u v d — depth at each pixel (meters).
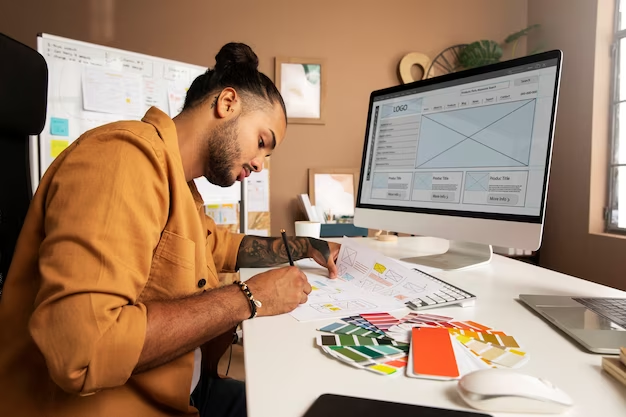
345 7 2.72
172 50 2.52
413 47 2.80
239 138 0.79
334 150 2.75
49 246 0.52
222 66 0.79
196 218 0.70
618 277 2.23
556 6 2.67
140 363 0.54
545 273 1.02
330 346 0.55
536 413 0.39
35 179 1.79
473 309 0.72
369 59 2.76
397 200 1.17
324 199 2.70
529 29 2.75
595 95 2.42
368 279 0.91
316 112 2.71
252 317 0.65
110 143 0.59
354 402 0.41
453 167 1.04
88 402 0.59
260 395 0.43
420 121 1.13
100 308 0.50
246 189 2.45
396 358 0.52
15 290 0.60
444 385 0.46
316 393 0.44
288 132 2.70
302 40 2.68
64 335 0.48
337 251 1.03
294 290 0.70
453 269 1.05
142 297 0.65
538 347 0.55
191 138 0.78
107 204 0.54
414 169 1.14
